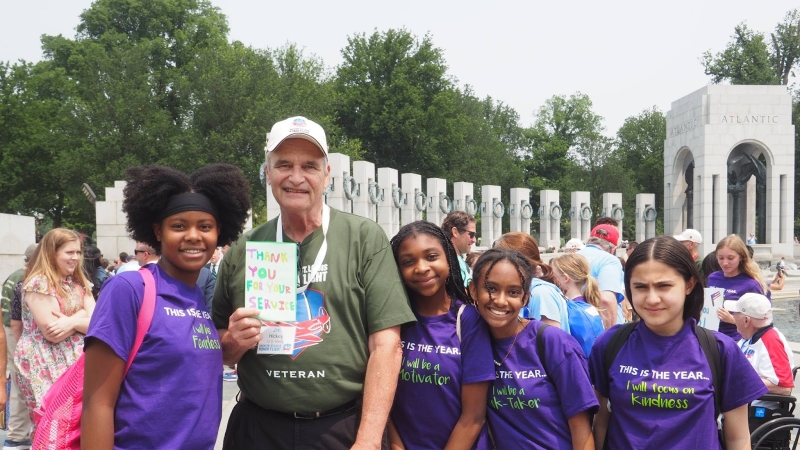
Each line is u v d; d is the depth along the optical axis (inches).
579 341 196.2
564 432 135.0
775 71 2085.4
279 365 124.7
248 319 122.3
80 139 1590.8
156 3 1945.1
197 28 1989.4
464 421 136.3
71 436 118.2
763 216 1290.6
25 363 203.0
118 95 1594.5
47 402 122.5
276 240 132.6
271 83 1670.8
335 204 837.8
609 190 2687.0
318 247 129.7
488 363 136.4
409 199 1125.7
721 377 129.4
